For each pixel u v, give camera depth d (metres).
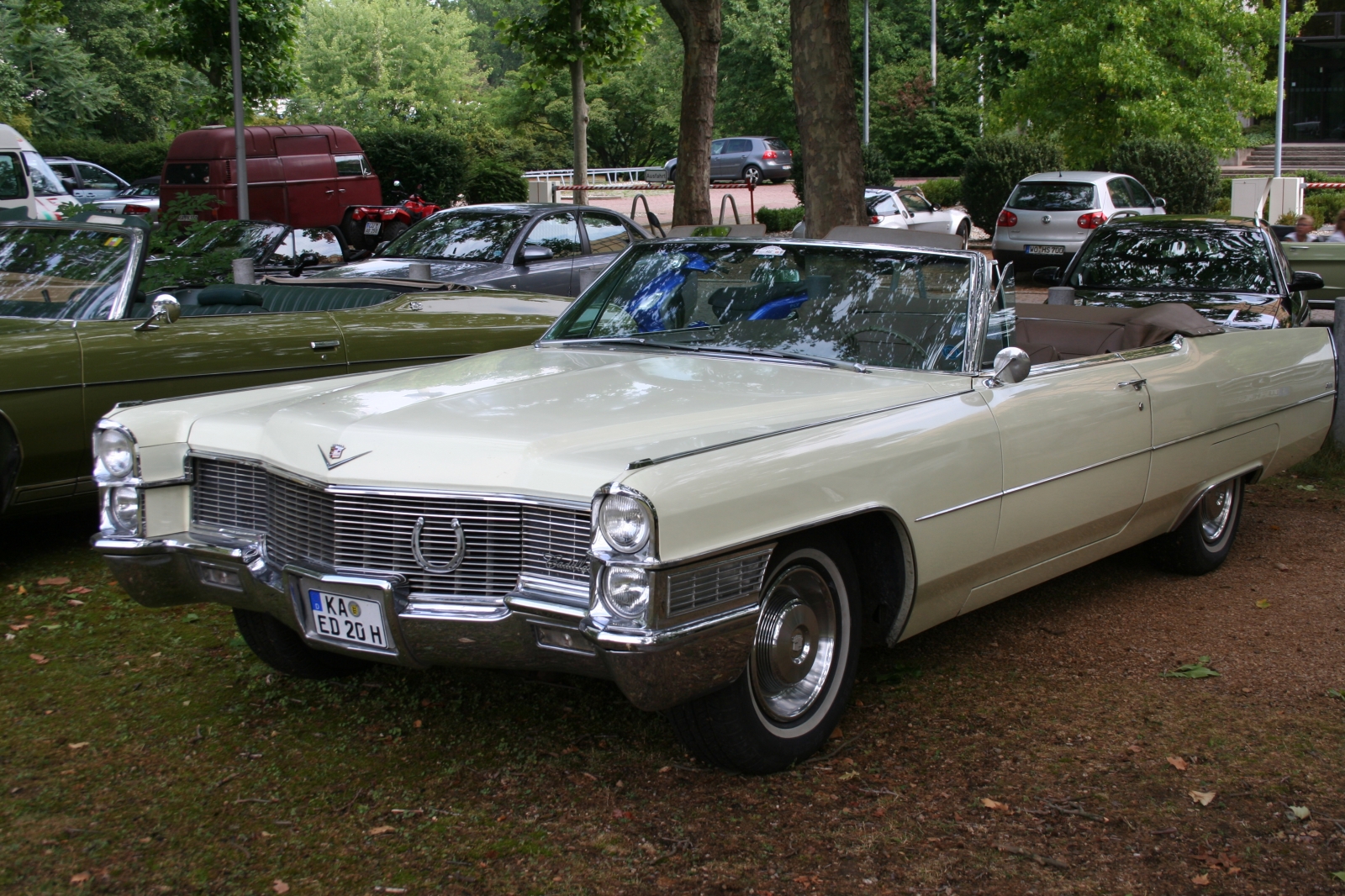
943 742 3.61
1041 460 3.98
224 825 3.05
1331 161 35.84
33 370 4.86
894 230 4.52
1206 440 4.87
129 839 2.98
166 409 3.71
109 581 5.11
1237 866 2.92
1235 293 7.95
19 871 2.82
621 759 3.45
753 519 3.01
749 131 49.75
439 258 10.41
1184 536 5.20
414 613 3.07
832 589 3.47
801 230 10.70
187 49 20.59
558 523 3.01
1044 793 3.29
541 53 18.36
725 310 4.36
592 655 2.95
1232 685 4.10
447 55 59.88
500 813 3.13
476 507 3.08
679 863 2.90
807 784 3.32
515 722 3.70
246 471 3.55
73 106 39.84
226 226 9.15
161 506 3.64
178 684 3.99
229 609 4.76
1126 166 22.42
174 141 20.19
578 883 2.81
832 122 10.26
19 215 8.95
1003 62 30.91
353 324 6.00
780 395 3.62
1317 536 6.08
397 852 2.93
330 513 3.21
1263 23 22.25
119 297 5.71
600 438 3.20
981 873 2.88
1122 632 4.64
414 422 3.32
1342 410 7.91
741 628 3.00
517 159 51.91
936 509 3.58
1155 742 3.63
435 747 3.52
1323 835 3.07
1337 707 3.91
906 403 3.66
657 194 36.41
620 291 4.64
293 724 3.68
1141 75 21.44
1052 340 4.93
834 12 10.06
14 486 4.92
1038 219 17.30
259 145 20.33
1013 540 3.95
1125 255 8.61
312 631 3.33
